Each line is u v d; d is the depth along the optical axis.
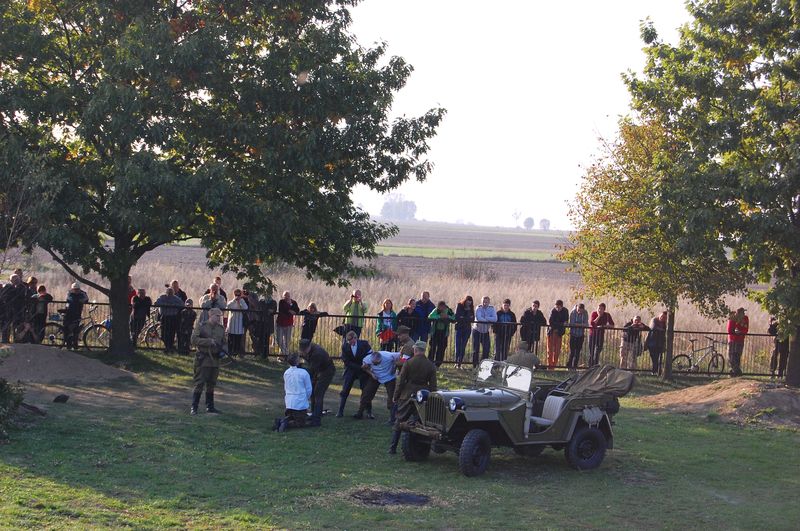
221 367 20.20
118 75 17.45
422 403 11.91
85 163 18.22
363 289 34.84
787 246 18.08
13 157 15.77
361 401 15.34
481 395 11.84
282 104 18.73
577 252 22.66
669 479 12.01
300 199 19.45
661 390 21.22
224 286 34.56
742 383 18.56
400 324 21.98
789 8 18.09
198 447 12.04
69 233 17.03
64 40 19.41
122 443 11.86
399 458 12.38
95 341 22.19
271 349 22.27
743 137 18.91
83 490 9.38
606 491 11.13
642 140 21.75
